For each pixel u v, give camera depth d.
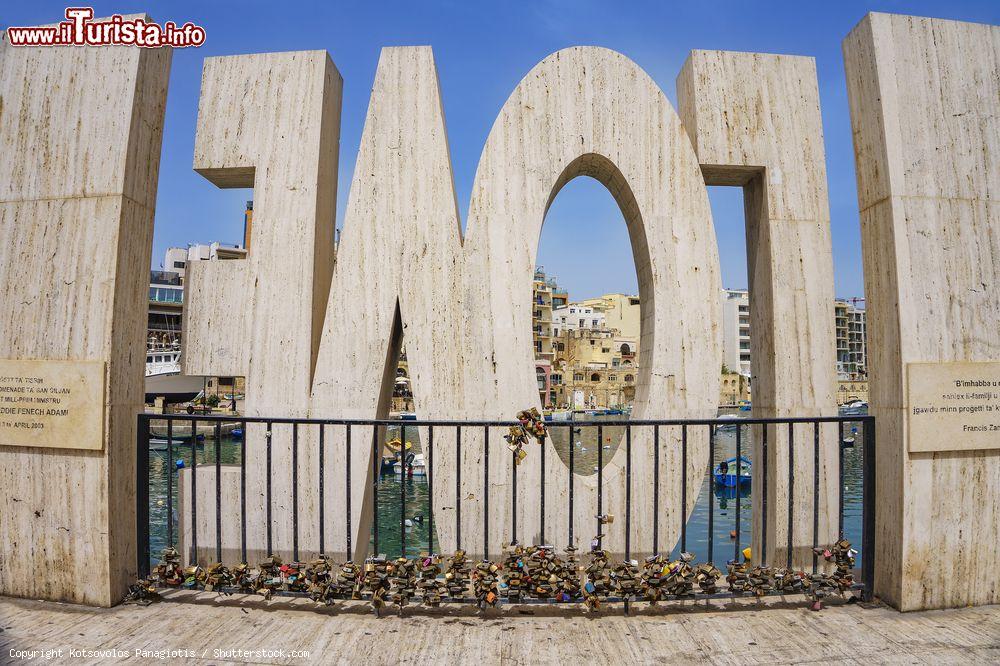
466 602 3.24
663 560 3.31
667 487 4.18
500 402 4.16
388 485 21.09
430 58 4.35
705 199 4.27
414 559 3.28
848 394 61.31
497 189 4.25
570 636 2.98
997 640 2.96
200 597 3.47
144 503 3.46
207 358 4.30
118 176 3.45
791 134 4.29
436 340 4.20
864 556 3.44
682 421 3.37
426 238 4.25
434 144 4.29
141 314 3.66
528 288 4.21
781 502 4.10
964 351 3.41
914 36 3.56
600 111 4.30
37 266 3.49
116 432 3.42
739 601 3.41
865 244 3.66
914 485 3.33
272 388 4.22
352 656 2.78
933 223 3.45
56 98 3.57
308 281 4.23
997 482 3.44
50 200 3.51
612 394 59.38
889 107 3.48
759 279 4.35
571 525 3.38
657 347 4.19
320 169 4.31
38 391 3.43
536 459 4.20
